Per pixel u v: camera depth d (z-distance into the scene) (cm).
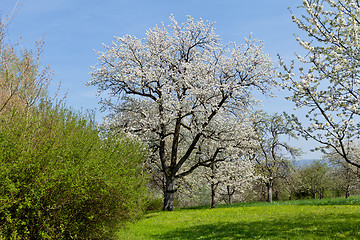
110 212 889
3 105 716
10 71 793
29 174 657
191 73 2028
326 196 4875
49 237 662
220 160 2244
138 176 1118
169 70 2191
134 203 962
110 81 2072
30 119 709
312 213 1459
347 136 882
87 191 782
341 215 1306
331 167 3900
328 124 857
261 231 1168
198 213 1870
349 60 870
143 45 2192
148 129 1997
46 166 686
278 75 916
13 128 685
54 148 728
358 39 834
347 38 859
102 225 875
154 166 2283
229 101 2136
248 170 2409
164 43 2183
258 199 4409
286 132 949
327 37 862
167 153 2509
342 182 3900
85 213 824
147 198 1165
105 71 2041
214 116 2150
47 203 693
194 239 1192
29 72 833
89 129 961
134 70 1989
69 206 758
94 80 2059
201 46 2275
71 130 860
